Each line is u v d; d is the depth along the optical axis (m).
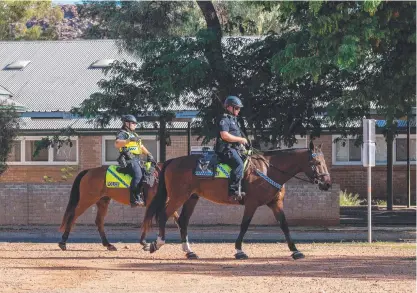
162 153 27.88
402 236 24.16
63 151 38.34
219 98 25.55
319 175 17.47
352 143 38.03
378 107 25.59
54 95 38.97
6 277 14.71
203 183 17.73
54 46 43.53
